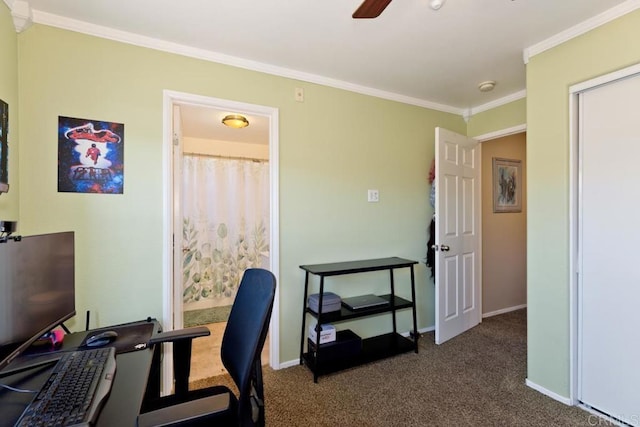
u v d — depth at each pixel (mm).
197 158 4238
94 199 1878
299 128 2545
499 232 3816
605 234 1845
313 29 1917
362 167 2852
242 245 4500
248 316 1196
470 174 3326
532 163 2158
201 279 4250
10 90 1607
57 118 1789
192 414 833
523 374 2355
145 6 1692
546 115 2072
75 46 1831
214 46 2119
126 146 1955
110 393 992
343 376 2328
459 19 1813
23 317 1081
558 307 2023
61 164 1798
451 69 2475
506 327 3346
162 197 2051
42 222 1756
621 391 1783
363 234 2861
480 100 3195
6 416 871
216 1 1653
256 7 1705
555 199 2033
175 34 1971
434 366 2477
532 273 2170
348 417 1857
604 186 1847
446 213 2982
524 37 2014
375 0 1285
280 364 2467
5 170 1503
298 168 2547
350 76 2613
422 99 3152
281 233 2479
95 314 1887
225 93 2252
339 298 2531
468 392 2117
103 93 1898
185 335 1350
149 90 2020
